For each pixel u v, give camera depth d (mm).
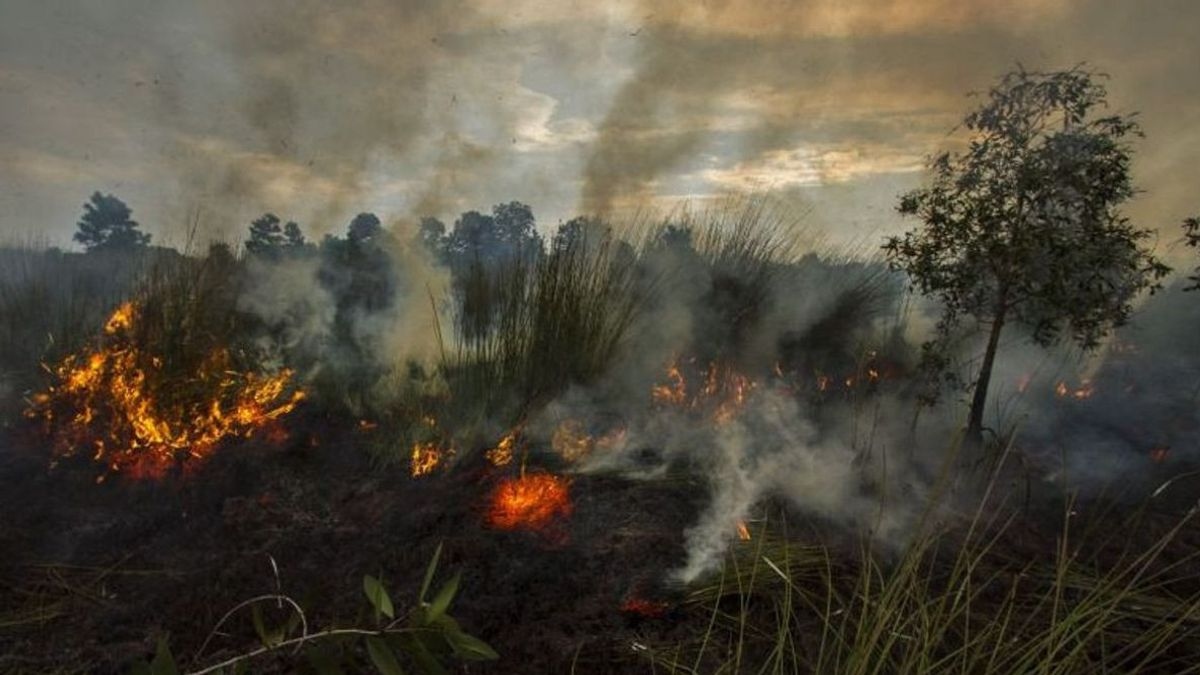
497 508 3383
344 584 2891
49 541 3225
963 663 2182
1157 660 2377
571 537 3143
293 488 3652
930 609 2566
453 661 2416
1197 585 2811
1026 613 2592
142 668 1435
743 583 2760
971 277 3754
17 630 2650
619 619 2623
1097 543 3109
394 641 1564
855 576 2789
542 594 2777
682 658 2422
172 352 4129
